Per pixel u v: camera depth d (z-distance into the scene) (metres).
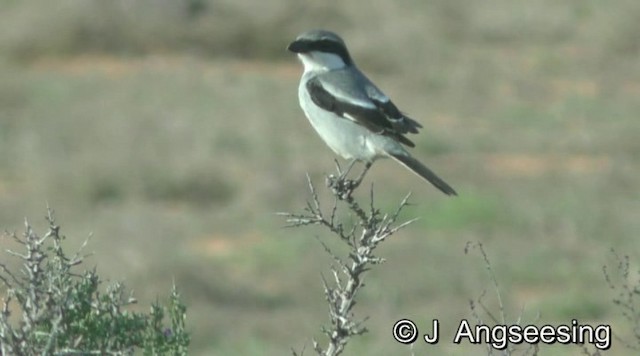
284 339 15.48
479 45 38.72
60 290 7.07
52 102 30.20
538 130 27.88
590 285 17.31
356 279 7.16
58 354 6.95
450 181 23.00
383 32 36.66
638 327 11.40
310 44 9.94
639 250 18.72
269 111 29.25
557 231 19.92
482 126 28.53
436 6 39.62
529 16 39.78
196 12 36.88
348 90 9.74
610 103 30.91
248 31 36.66
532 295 17.11
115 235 19.33
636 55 37.19
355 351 14.35
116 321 7.43
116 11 36.28
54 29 35.72
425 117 29.67
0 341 6.87
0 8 36.84
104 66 34.69
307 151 25.22
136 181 22.77
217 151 25.25
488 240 19.41
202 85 32.09
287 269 18.09
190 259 17.48
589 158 25.58
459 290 17.12
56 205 21.81
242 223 20.66
